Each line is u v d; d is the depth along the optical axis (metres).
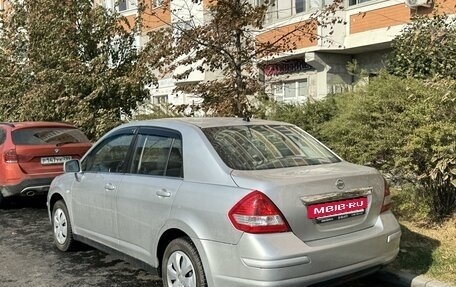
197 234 3.85
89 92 12.16
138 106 12.63
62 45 12.26
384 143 6.07
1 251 6.30
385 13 13.62
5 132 8.84
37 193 8.65
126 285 5.02
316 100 8.92
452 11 11.29
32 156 8.57
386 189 4.31
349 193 3.95
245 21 7.53
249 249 3.51
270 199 3.58
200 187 4.00
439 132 5.42
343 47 14.68
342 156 6.73
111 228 5.00
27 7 13.17
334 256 3.70
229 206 3.67
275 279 3.45
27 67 13.35
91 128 11.70
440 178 5.80
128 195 4.69
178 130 4.52
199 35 7.61
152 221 4.36
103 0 22.81
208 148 4.15
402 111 6.18
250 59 8.02
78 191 5.62
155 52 7.98
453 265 4.84
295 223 3.63
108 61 12.51
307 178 3.80
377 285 4.83
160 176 4.47
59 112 12.00
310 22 8.26
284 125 4.99
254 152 4.24
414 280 4.62
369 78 7.70
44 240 6.81
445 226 5.97
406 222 6.23
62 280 5.19
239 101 7.87
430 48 8.26
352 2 14.59
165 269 4.25
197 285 3.89
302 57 15.87
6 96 13.95
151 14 8.84
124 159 5.02
